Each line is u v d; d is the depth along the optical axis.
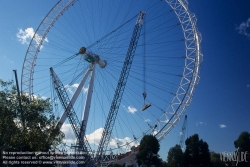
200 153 130.88
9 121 72.56
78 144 107.19
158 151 122.50
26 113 75.19
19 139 72.50
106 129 114.56
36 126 76.44
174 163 144.25
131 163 127.19
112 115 113.69
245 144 129.12
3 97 74.62
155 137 113.44
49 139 77.31
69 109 107.12
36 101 77.88
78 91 108.31
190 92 102.19
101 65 109.81
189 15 105.81
